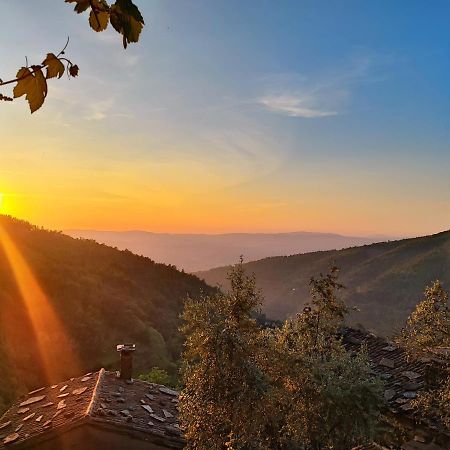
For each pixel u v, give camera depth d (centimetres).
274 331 1366
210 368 1091
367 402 1179
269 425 1130
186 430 1245
